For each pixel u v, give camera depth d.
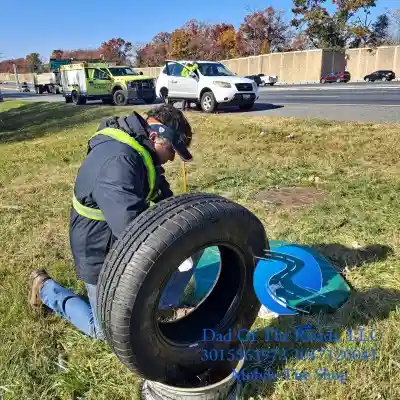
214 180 6.39
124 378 2.69
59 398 2.60
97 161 2.25
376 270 3.65
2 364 2.79
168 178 6.75
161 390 2.29
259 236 2.37
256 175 6.46
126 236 2.01
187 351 2.31
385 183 5.62
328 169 6.49
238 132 10.09
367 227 4.38
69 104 24.44
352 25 62.53
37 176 7.89
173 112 2.43
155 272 1.95
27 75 89.94
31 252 4.48
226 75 15.80
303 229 4.45
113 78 21.48
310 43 67.75
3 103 31.34
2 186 7.38
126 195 2.15
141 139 2.33
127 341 1.99
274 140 8.93
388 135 8.48
